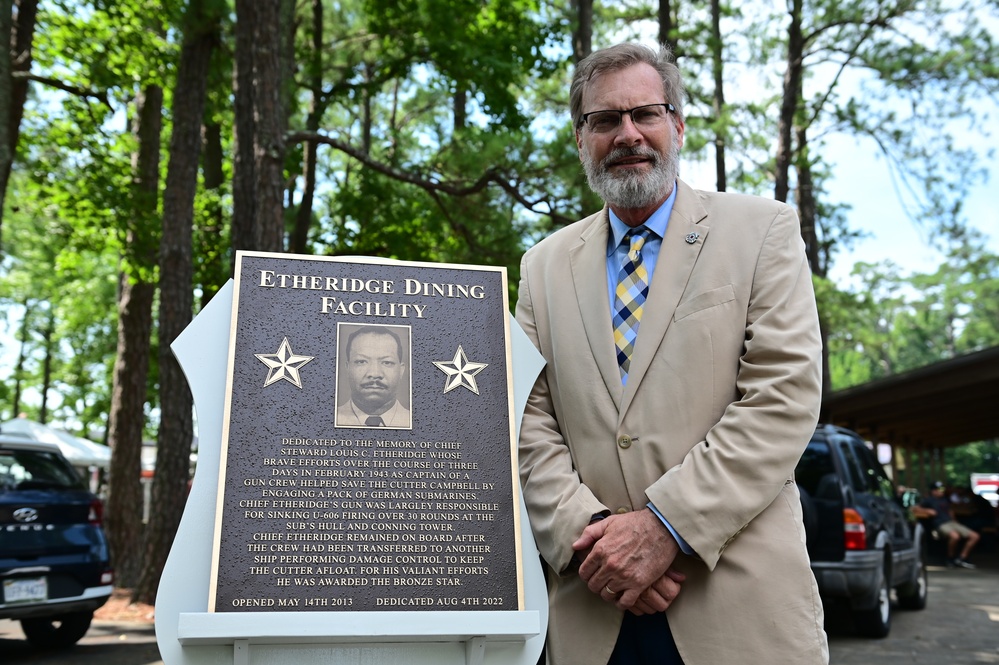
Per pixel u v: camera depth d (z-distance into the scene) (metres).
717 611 2.10
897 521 8.55
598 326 2.41
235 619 1.80
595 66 2.51
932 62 16.09
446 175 11.20
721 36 18.70
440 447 2.09
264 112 8.54
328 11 16.44
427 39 12.48
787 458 2.11
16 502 6.68
